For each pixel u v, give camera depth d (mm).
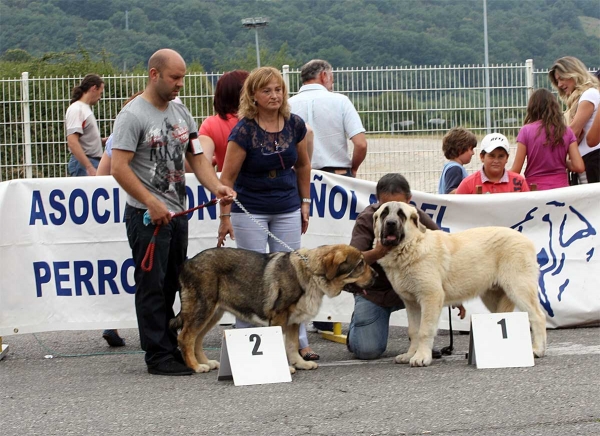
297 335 6590
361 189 8242
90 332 8883
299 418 5059
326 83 8984
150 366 6543
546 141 8742
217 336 8344
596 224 8281
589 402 5195
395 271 6605
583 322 8227
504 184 8531
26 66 19797
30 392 6027
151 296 6480
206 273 6410
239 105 7016
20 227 7672
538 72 16156
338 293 6309
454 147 9453
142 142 6367
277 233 6980
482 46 51406
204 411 5285
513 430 4723
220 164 7637
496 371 6184
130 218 6480
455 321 8195
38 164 16344
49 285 7777
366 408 5242
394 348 7660
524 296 6723
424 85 16031
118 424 5062
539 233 8305
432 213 8281
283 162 6809
